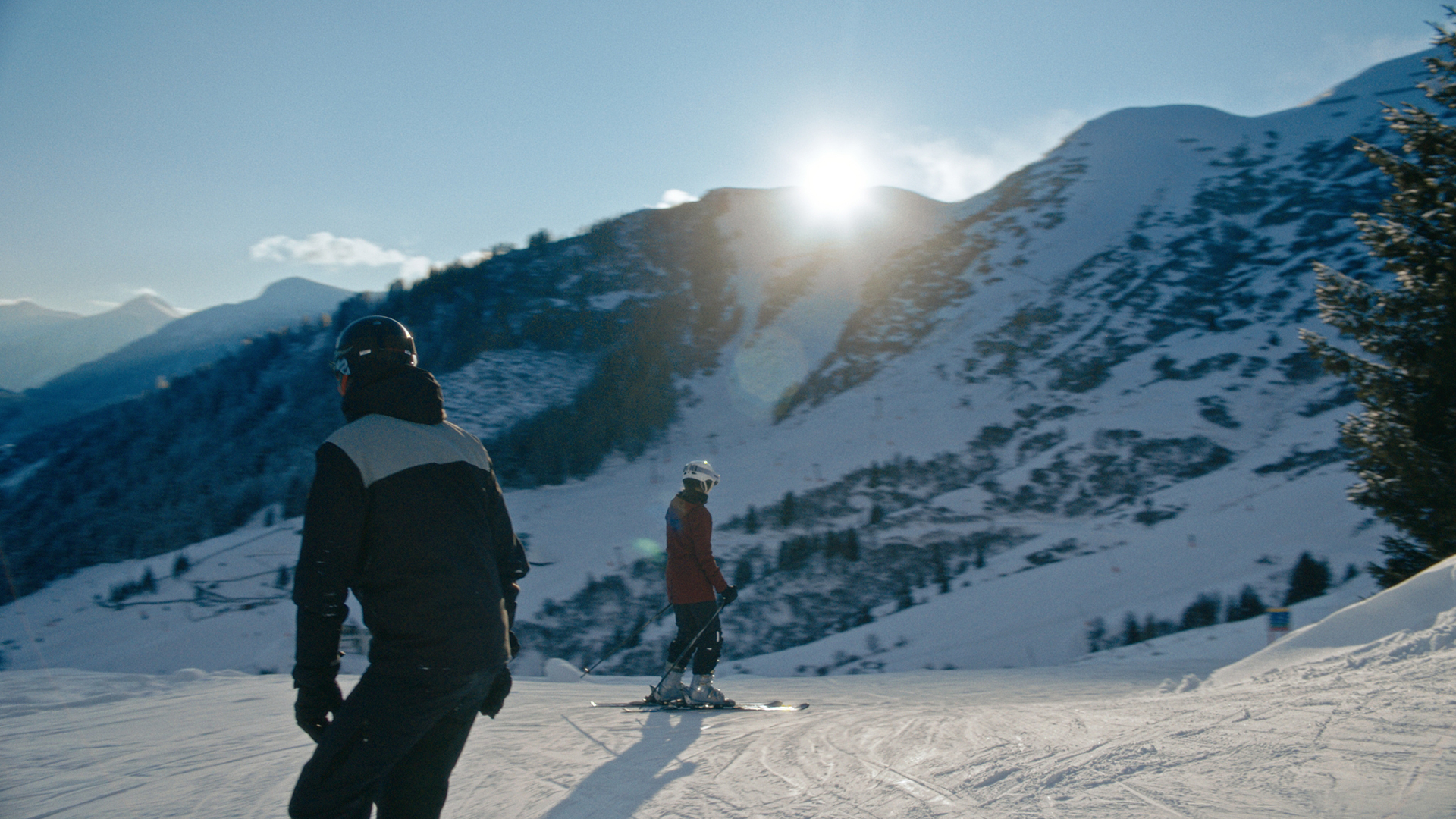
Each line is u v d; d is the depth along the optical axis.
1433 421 12.12
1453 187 11.87
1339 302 12.97
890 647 32.31
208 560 53.38
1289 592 30.80
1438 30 12.70
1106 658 10.82
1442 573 4.71
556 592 45.25
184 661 40.72
